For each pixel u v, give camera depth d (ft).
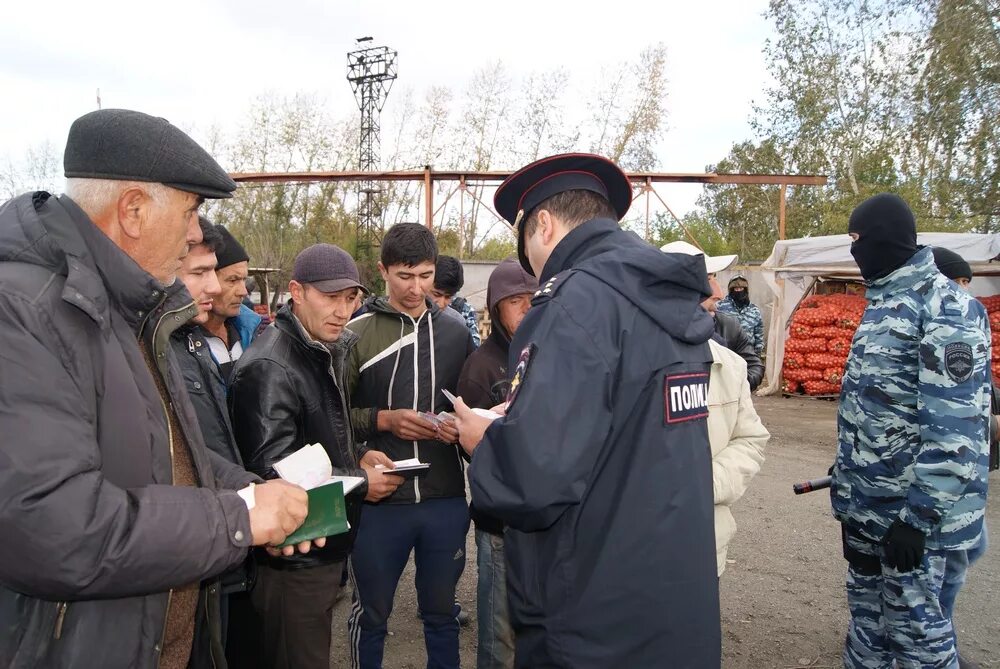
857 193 72.38
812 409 35.47
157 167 4.71
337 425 8.05
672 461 5.23
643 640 5.09
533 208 6.25
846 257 35.83
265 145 110.32
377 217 103.24
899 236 8.55
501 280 9.44
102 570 4.04
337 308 8.16
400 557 9.55
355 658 9.51
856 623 9.43
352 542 7.82
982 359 8.02
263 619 7.58
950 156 64.75
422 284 9.86
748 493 20.66
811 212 79.82
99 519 4.05
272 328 7.99
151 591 4.32
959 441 7.88
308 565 7.48
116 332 4.75
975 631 12.19
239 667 7.91
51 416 4.08
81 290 4.36
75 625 4.39
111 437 4.52
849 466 9.11
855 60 75.56
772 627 12.51
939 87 64.34
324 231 110.73
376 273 89.04
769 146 84.33
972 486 8.22
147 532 4.19
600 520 5.21
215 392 7.43
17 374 4.01
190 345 7.38
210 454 6.53
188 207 4.98
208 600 6.01
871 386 8.72
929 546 8.30
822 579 14.56
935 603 8.43
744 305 23.59
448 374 10.15
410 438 9.18
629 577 5.10
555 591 5.27
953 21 63.00
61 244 4.49
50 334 4.23
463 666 11.40
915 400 8.40
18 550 3.90
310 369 7.89
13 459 3.89
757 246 89.66
